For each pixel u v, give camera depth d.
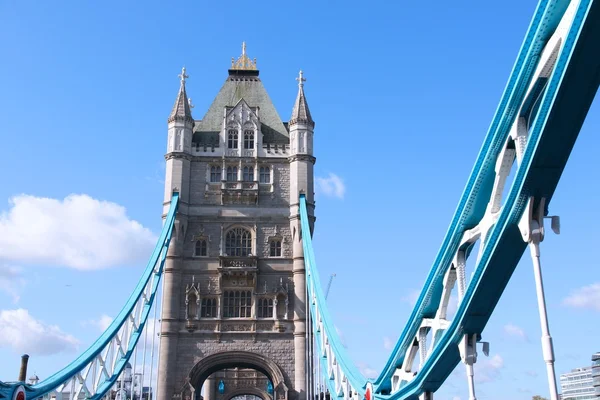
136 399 88.88
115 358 61.34
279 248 79.19
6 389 37.84
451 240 34.78
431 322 39.28
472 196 32.28
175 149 81.31
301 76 87.31
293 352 74.69
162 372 72.81
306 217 78.69
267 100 89.38
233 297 76.81
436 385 39.81
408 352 43.31
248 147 83.44
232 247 79.00
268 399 100.06
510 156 29.86
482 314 33.31
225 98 89.00
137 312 69.94
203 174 81.56
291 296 76.81
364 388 49.25
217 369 76.75
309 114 84.88
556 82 24.22
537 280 26.78
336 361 59.69
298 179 81.19
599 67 23.45
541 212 27.55
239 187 80.75
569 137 25.52
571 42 23.20
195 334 74.81
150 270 69.31
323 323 64.69
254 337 74.94
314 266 71.88
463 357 34.44
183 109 83.38
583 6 22.52
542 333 25.70
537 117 25.34
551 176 26.83
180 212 78.56
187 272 77.19
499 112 28.73
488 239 29.83
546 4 25.14
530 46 26.20
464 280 34.78
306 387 73.12
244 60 92.62
